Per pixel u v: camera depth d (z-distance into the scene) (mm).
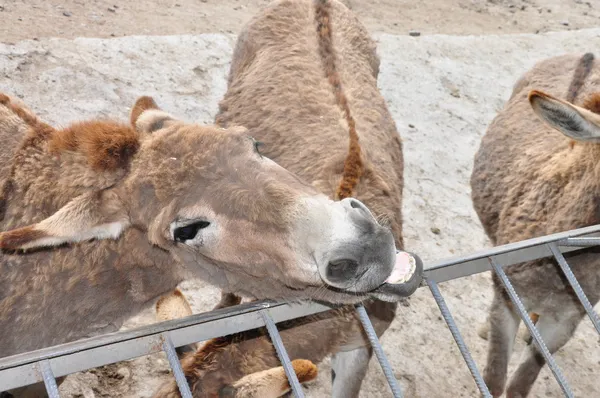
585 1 12844
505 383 5066
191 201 3059
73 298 3398
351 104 4898
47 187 3346
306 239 2914
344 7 5879
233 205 3004
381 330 4320
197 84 7426
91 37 7582
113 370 4820
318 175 4273
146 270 3439
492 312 4883
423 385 5395
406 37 9219
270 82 5074
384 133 4926
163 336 2607
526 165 5004
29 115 3744
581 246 3381
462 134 8016
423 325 5836
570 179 4445
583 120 3939
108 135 3229
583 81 5281
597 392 5684
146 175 3156
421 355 5605
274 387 2992
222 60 7852
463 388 5488
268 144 4762
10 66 6648
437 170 7406
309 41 5316
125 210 3219
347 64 5238
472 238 6758
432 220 6797
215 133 3164
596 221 4250
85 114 6504
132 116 3598
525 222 4723
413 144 7613
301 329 3801
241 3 9781
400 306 5883
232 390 3055
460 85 8766
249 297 3516
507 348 4879
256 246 3014
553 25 11625
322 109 4738
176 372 2543
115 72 7129
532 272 4457
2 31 7164
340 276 2854
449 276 3133
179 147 3146
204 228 3057
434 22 10711
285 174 3123
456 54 9297
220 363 3348
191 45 7852
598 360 5930
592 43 10492
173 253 3324
